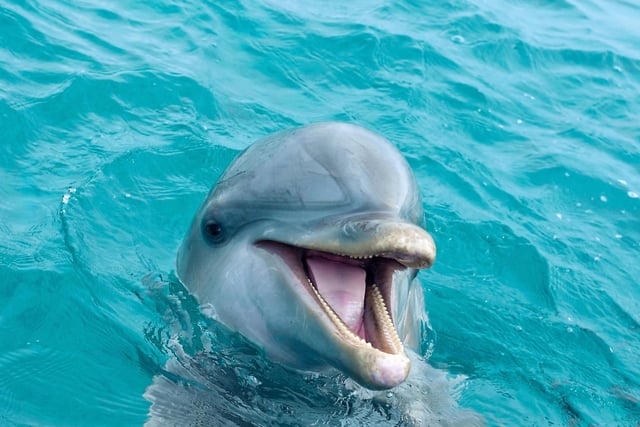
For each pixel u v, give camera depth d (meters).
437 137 8.86
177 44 9.77
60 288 5.56
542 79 10.70
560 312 6.45
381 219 4.00
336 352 3.98
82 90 8.25
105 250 6.13
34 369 4.86
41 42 9.02
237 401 4.80
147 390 4.82
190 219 6.80
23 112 7.70
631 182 8.58
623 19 13.29
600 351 6.03
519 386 5.48
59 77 8.40
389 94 9.58
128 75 8.70
